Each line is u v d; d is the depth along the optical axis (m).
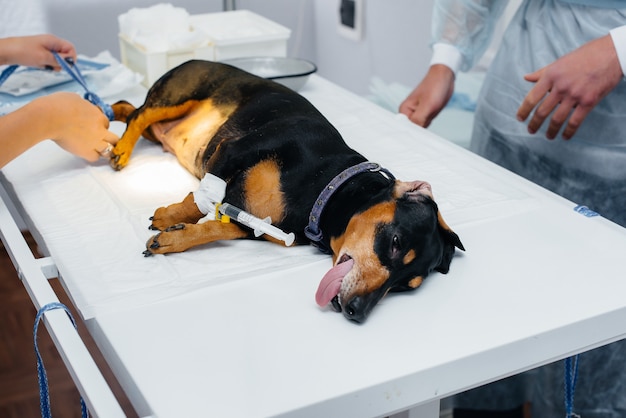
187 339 0.92
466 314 0.98
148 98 1.45
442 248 1.06
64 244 1.14
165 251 1.11
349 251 1.02
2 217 1.24
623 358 1.60
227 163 1.19
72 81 1.73
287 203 1.16
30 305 2.25
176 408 0.81
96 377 0.87
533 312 0.99
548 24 1.66
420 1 2.38
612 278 1.07
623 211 1.62
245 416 0.80
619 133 1.57
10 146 1.26
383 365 0.88
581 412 1.69
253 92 1.38
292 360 0.89
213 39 1.88
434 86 1.80
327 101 1.75
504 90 1.75
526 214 1.25
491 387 1.84
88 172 1.38
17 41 1.59
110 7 2.63
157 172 1.40
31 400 1.85
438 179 1.36
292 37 3.02
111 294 1.01
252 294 1.02
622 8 1.53
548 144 1.68
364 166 1.14
